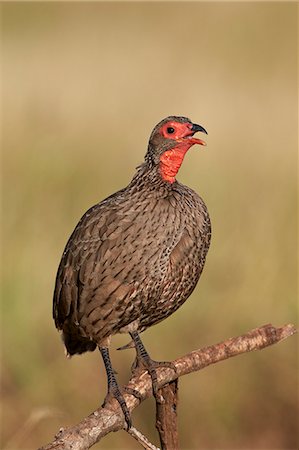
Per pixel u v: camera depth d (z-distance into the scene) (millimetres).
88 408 11391
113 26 24875
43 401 11422
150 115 17125
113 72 19422
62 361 11742
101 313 8281
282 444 11188
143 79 18703
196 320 11992
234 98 17969
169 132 8367
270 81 19344
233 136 16250
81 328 8484
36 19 27094
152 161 8359
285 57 20500
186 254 8219
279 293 12195
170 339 11828
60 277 8539
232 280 12352
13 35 26016
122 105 17250
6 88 17781
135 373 8062
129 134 16172
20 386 11555
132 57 21000
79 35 24719
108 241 8133
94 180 14344
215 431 11203
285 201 13703
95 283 8195
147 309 8352
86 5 26750
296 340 11625
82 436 6938
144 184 8297
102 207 8367
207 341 11844
